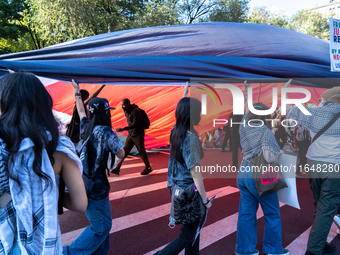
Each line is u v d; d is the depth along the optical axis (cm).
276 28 267
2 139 100
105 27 1705
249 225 245
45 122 111
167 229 313
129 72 230
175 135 196
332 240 288
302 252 265
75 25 1541
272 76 239
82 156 201
